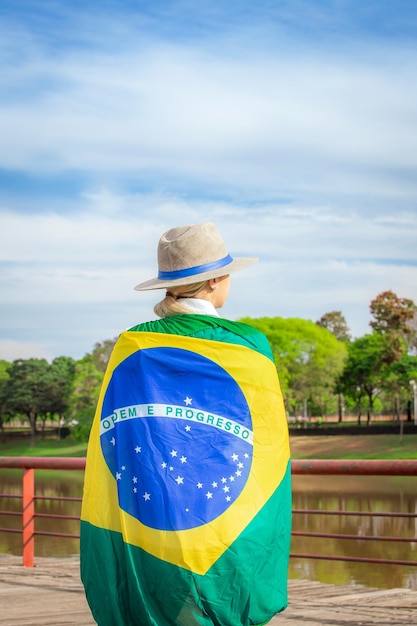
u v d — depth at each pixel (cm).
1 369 11219
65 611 480
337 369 8019
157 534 231
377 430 8181
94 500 242
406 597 524
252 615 234
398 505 4322
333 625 439
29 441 10312
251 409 243
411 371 7981
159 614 232
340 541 3102
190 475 235
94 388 8756
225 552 231
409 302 8575
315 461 503
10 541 2950
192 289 257
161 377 243
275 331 7938
